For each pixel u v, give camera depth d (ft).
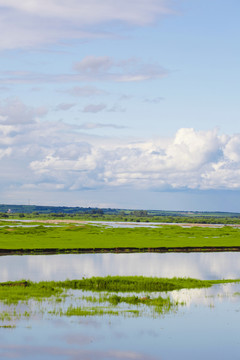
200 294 144.25
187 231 514.68
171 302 131.54
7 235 392.06
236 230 559.79
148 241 361.30
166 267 218.79
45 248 288.71
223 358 87.56
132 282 156.56
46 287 148.87
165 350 91.45
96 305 126.21
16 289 144.97
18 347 91.66
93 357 87.10
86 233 436.76
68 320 110.63
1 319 110.22
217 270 210.79
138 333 101.55
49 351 89.71
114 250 300.40
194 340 96.94
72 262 231.91
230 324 109.40
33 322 108.27
